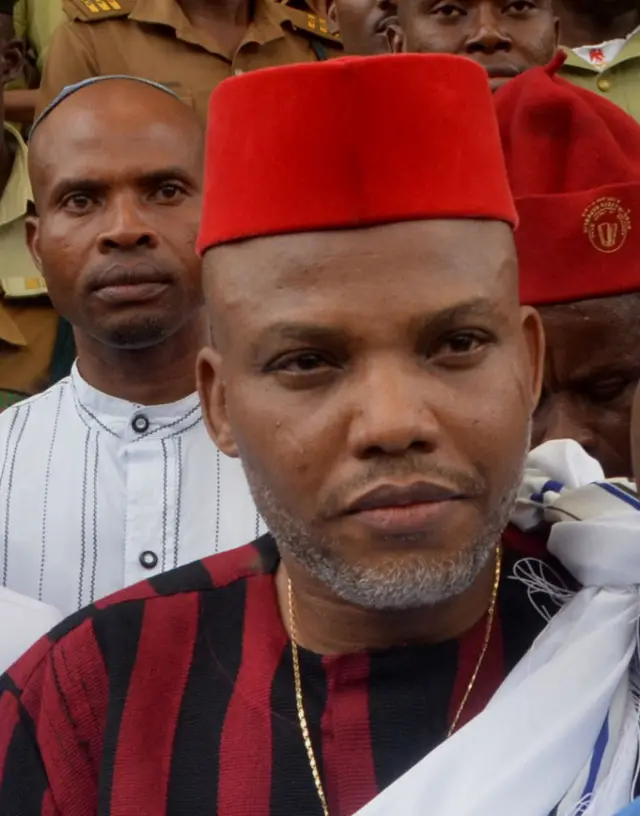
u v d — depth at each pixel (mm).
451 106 787
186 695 905
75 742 920
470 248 781
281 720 867
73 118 1358
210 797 853
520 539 948
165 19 2180
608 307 1224
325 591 855
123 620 956
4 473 1454
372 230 762
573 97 1287
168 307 1351
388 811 757
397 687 856
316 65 775
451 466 765
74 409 1464
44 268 1386
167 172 1341
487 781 757
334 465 776
